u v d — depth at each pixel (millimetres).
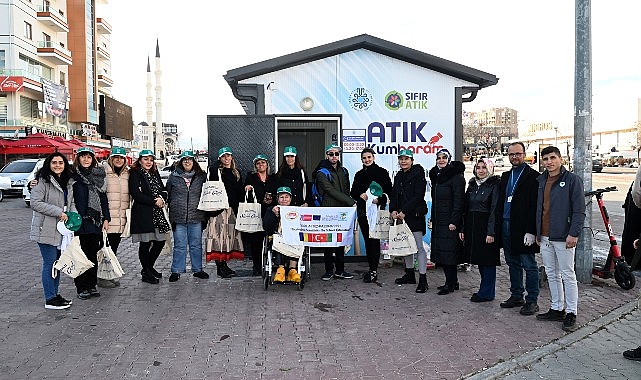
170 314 6191
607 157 66688
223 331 5578
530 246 6031
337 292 7176
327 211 7410
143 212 7531
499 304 6586
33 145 29562
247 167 9000
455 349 5043
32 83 40500
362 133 9227
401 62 9227
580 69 7660
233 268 8820
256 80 9141
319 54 8992
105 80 59750
